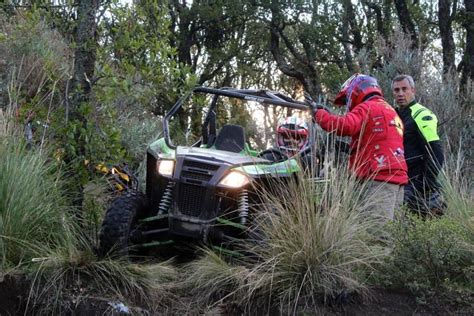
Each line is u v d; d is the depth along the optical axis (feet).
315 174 15.98
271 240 14.97
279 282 14.30
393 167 16.88
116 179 17.87
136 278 14.49
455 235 15.67
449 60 48.06
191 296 14.62
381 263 15.14
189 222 15.21
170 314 14.03
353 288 14.38
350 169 16.61
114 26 17.85
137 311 13.88
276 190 15.76
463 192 17.98
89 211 16.58
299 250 14.49
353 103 18.06
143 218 15.96
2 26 24.06
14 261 14.71
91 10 17.13
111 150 16.81
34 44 23.22
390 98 32.27
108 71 16.72
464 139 28.68
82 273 14.52
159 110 33.14
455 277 15.52
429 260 15.28
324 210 15.02
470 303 14.61
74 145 16.52
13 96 17.06
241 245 15.25
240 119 29.58
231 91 17.72
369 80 17.89
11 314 14.02
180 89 17.87
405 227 15.69
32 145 16.31
